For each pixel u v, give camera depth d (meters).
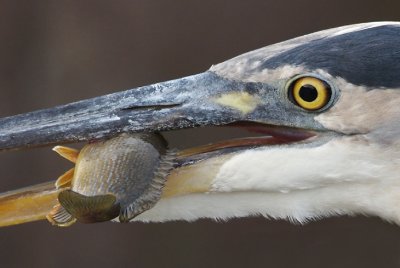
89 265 2.11
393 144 1.80
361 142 1.80
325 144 1.80
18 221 1.81
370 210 1.81
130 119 1.81
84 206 1.79
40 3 2.11
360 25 1.81
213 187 1.81
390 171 1.80
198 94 1.81
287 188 1.81
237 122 1.81
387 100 1.79
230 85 1.81
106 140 1.80
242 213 1.82
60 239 2.11
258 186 1.81
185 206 1.81
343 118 1.80
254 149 1.81
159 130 1.81
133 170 1.79
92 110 1.81
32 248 2.11
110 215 1.79
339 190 1.81
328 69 1.80
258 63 1.81
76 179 1.79
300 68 1.80
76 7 2.11
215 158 1.81
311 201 1.81
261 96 1.81
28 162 2.10
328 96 1.80
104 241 2.11
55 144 1.81
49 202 1.81
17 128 1.81
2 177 2.10
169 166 1.80
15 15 2.11
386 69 1.79
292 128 1.81
